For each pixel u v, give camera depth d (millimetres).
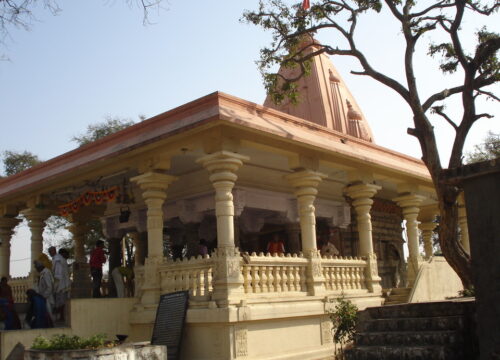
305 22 12508
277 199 15055
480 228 6211
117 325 10922
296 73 20797
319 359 11000
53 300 11789
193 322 9758
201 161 10172
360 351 7086
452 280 15312
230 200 10031
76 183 13273
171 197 14828
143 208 16062
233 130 10094
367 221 13531
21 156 26672
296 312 10672
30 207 14648
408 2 11172
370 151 14305
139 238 17625
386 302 13539
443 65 12250
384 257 19391
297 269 11312
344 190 13930
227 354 9328
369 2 11664
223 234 9852
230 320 9289
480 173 6203
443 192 10109
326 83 20734
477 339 7031
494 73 10938
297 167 11680
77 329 10414
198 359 9688
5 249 15570
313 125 12602
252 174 13852
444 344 6711
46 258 13375
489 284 6070
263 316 9930
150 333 10727
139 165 11352
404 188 15297
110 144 12180
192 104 10352
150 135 10789
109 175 12719
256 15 12820
